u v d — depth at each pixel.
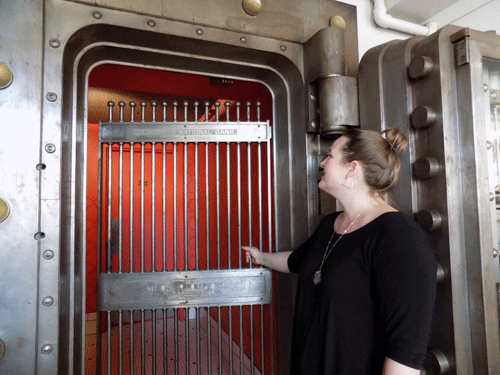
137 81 1.77
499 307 1.03
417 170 1.09
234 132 1.44
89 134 3.07
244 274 1.39
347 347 0.76
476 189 1.02
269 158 1.47
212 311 3.00
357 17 1.53
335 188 0.92
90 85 1.82
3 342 0.97
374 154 0.85
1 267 0.98
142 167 1.37
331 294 0.79
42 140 1.03
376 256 0.74
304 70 1.36
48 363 1.00
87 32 1.13
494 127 1.12
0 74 0.97
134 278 1.32
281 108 1.52
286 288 1.46
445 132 1.04
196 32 1.21
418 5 1.53
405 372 0.64
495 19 1.48
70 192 1.15
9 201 0.99
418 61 1.08
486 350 0.99
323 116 1.27
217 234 1.41
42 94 1.04
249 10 1.27
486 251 1.01
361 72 1.31
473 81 1.04
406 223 0.75
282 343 1.49
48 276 1.02
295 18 1.35
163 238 1.36
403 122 1.16
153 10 1.15
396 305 0.68
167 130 1.38
